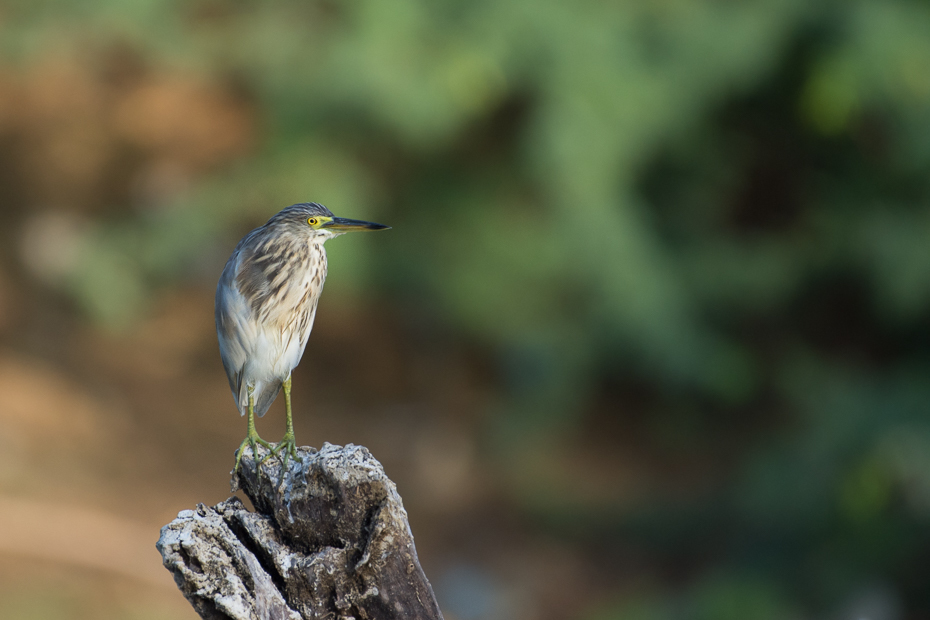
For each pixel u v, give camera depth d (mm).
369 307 16938
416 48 13211
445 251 15195
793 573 10055
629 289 13750
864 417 10094
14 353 14758
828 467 10102
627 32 13508
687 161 15164
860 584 9523
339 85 13008
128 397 14516
